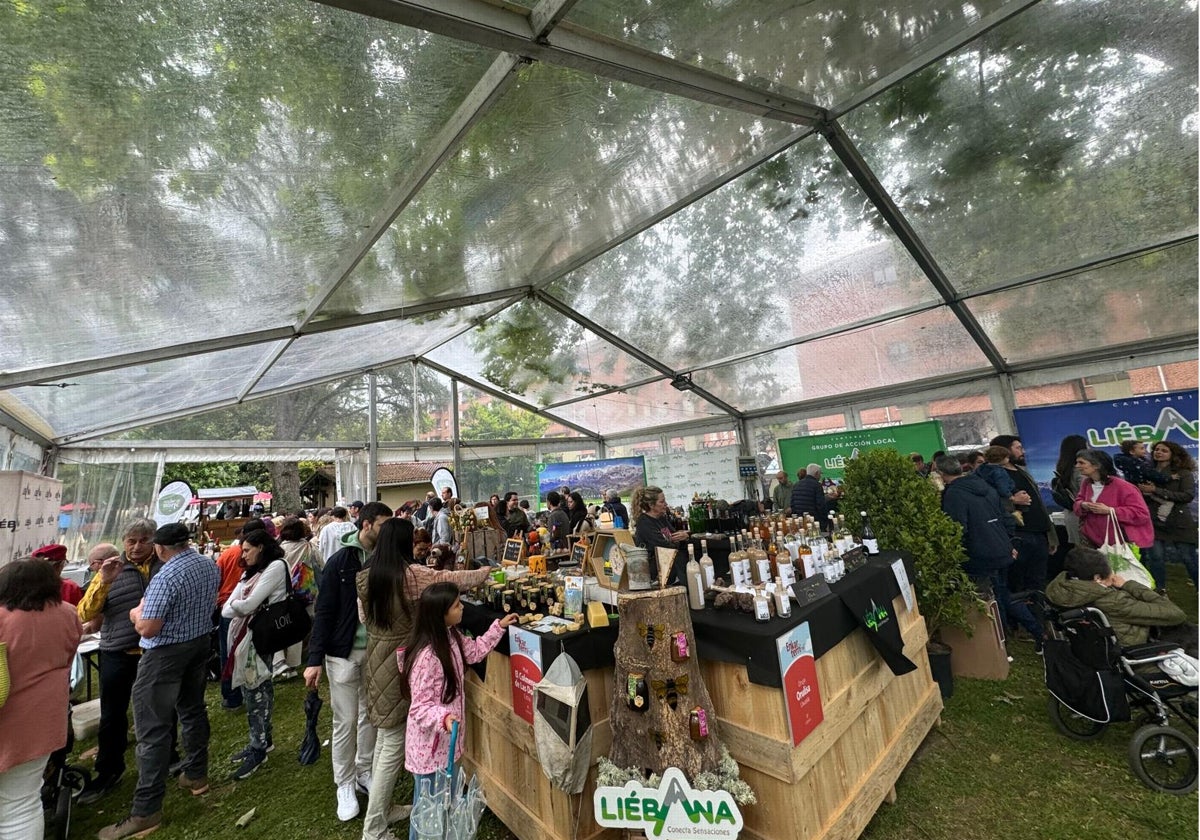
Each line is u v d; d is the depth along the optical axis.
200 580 2.85
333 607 2.64
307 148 2.29
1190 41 2.68
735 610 2.13
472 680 2.75
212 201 2.38
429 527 7.24
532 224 4.12
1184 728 2.60
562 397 10.12
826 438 7.89
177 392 6.13
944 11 2.58
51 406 5.15
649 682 1.82
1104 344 5.83
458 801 1.95
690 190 4.18
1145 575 3.10
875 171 3.88
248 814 2.65
